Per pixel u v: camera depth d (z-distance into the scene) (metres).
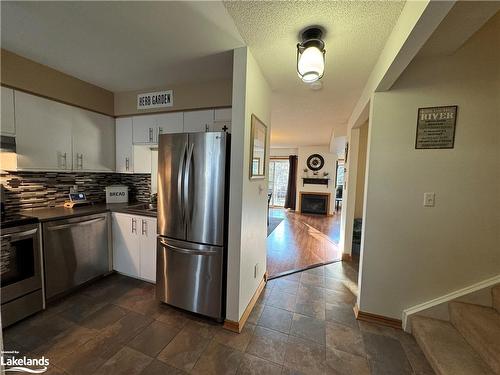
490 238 1.77
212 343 1.77
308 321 2.06
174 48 1.85
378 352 1.71
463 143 1.78
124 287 2.53
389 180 1.94
